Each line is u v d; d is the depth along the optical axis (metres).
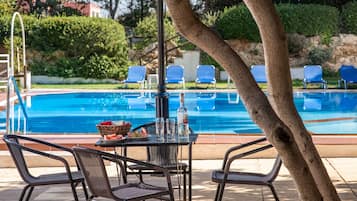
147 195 3.56
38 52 17.38
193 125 10.40
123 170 4.11
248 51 17.72
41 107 13.01
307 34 17.47
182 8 1.85
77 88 15.57
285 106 2.27
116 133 4.21
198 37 1.88
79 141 6.90
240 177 4.08
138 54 17.77
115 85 16.67
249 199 4.71
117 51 17.36
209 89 14.79
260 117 1.85
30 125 10.58
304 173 1.92
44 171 6.05
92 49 17.27
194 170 5.96
